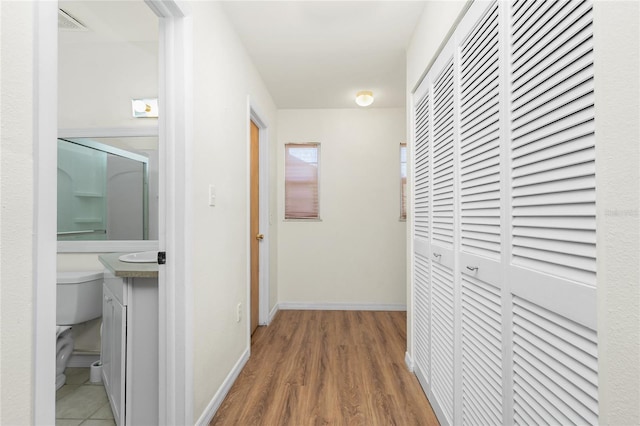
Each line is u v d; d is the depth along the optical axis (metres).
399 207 4.06
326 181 4.10
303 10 2.13
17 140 0.69
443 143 1.74
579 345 0.76
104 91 2.35
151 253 1.95
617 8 0.62
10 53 0.67
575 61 0.78
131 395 1.55
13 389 0.67
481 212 1.28
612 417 0.63
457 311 1.49
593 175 0.73
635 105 0.57
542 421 0.89
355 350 2.75
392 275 4.06
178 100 1.51
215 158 1.92
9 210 0.67
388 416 1.80
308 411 1.85
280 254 4.11
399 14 2.17
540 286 0.90
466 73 1.44
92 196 2.37
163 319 1.50
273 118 3.83
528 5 0.97
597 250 0.67
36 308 0.72
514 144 1.04
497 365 1.14
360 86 3.39
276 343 2.93
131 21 2.13
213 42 1.90
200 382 1.67
